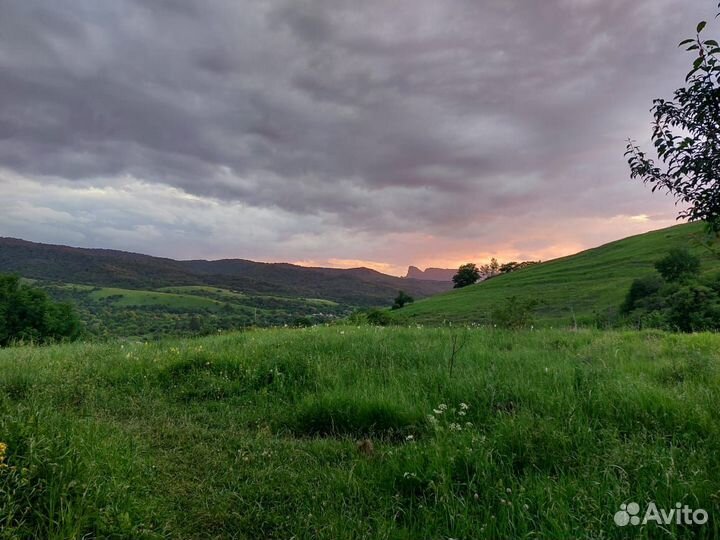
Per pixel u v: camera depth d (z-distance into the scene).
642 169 3.28
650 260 70.75
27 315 29.08
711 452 3.31
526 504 2.80
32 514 2.62
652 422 4.01
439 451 3.49
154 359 7.46
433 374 6.04
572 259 95.44
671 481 2.86
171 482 3.47
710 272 39.62
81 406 5.41
